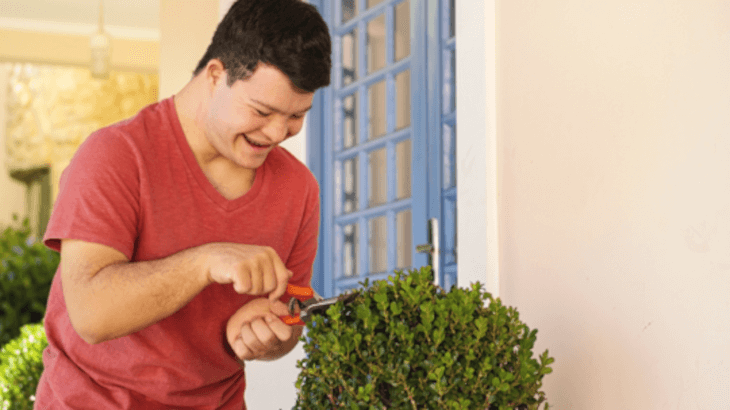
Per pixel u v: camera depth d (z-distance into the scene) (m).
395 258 3.30
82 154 1.34
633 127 1.59
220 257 1.24
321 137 3.69
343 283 3.54
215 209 1.47
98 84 9.94
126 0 8.19
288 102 1.29
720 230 1.33
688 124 1.42
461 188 2.33
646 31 1.55
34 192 10.22
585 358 1.73
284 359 3.22
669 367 1.46
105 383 1.43
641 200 1.55
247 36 1.26
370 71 3.67
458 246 2.34
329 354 1.32
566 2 1.85
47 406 1.45
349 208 3.69
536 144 1.98
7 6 8.36
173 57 4.77
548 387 1.87
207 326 1.48
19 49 8.83
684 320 1.42
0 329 4.40
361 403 1.29
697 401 1.39
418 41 3.14
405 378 1.29
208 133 1.40
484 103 2.24
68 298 1.28
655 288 1.51
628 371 1.58
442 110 2.97
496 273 2.18
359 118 3.52
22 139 9.98
